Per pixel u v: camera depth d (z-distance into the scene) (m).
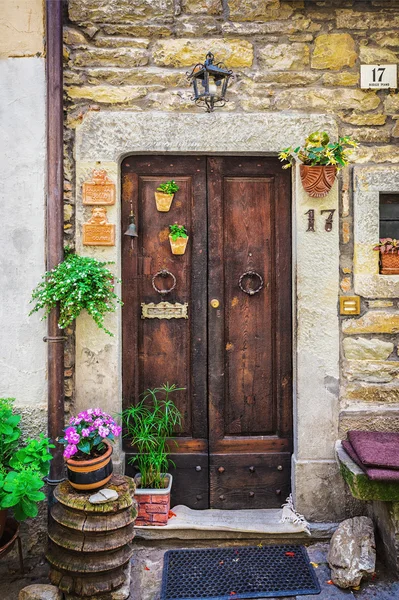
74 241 2.71
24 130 2.64
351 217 2.76
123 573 2.28
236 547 2.62
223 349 2.88
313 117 2.72
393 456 2.35
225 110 2.73
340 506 2.73
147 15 2.72
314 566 2.46
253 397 2.88
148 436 2.67
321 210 2.72
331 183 2.59
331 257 2.73
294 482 2.77
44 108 2.64
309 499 2.73
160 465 2.74
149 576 2.40
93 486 2.29
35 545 2.59
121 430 2.61
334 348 2.74
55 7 2.58
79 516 2.22
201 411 2.88
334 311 2.74
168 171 2.83
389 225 2.85
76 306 2.51
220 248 2.86
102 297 2.53
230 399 2.89
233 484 2.87
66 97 2.69
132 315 2.83
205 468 2.87
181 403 2.88
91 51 2.70
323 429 2.75
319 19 2.74
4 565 2.53
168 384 2.88
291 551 2.57
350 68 2.76
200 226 2.85
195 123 2.70
